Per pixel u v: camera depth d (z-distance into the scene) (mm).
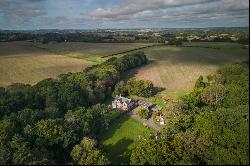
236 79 133625
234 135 83250
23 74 195750
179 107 117062
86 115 111938
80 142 96938
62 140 95312
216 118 95625
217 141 84062
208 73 194125
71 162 85000
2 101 120938
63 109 132125
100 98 152250
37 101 131875
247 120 89125
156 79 191250
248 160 71500
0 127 92750
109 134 113062
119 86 163250
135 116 132000
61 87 140375
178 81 186000
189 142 82312
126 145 103375
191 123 100750
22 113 107500
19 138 87438
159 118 126375
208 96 131625
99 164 78812
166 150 78938
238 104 119375
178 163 74312
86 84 151375
